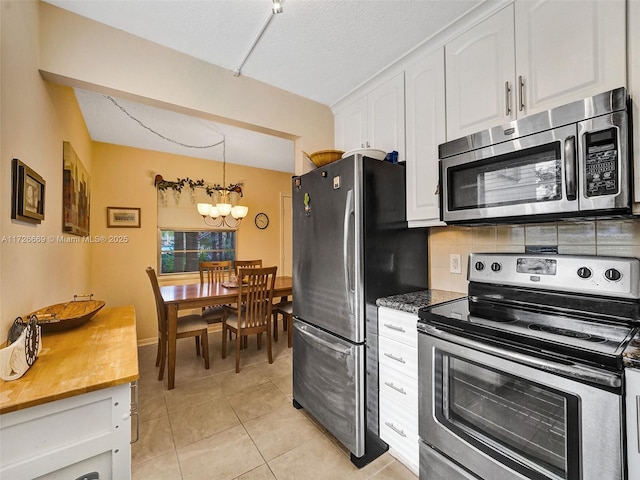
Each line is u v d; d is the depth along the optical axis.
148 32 1.64
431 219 1.69
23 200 1.26
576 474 0.88
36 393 0.88
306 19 1.53
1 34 1.10
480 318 1.23
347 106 2.34
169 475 1.53
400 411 1.53
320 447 1.74
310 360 1.96
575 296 1.23
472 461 1.14
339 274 1.70
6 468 0.84
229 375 2.70
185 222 4.06
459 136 1.56
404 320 1.50
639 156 1.00
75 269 2.41
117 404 0.99
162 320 2.70
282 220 4.99
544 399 0.96
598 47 1.10
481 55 1.47
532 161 1.21
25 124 1.32
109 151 3.49
